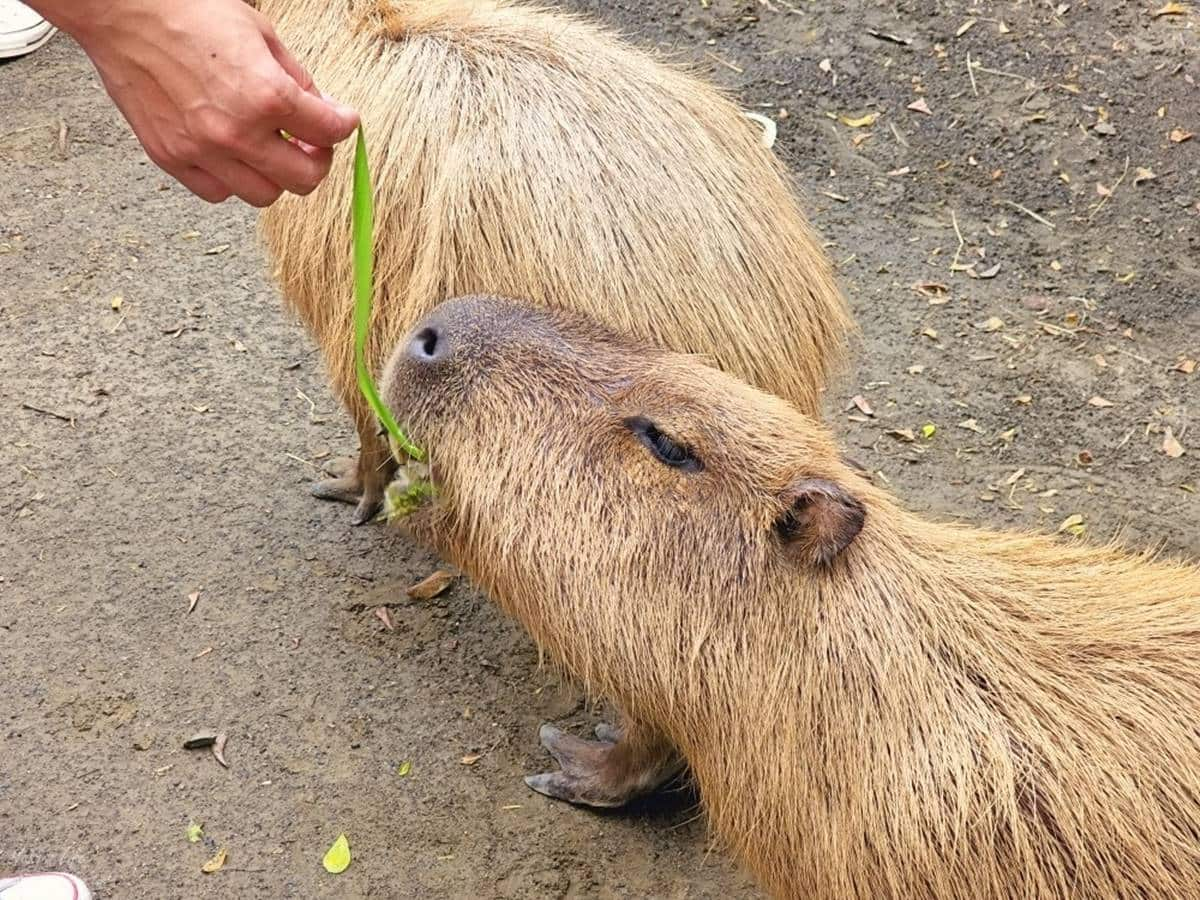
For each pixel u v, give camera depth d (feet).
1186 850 2.08
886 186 4.59
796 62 5.06
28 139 4.54
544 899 2.73
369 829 2.82
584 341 2.45
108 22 1.89
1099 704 2.19
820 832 2.25
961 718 2.19
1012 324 4.11
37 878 2.62
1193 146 4.71
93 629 3.12
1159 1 5.28
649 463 2.34
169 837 2.78
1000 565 2.35
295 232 2.90
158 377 3.75
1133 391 3.92
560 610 2.39
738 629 2.29
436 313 2.51
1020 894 2.11
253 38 1.91
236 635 3.14
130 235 4.18
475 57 2.75
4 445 3.52
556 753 2.92
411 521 2.56
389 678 3.09
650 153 2.66
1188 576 2.44
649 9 5.29
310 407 3.70
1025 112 4.84
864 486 2.39
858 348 4.00
